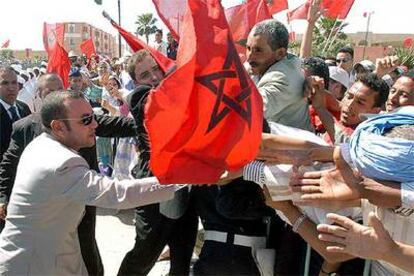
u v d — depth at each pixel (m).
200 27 1.67
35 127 3.58
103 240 5.08
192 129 1.72
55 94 2.53
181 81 1.62
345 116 2.99
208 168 1.81
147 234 3.03
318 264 2.42
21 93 6.61
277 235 2.62
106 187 2.28
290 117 2.69
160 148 1.69
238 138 1.79
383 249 1.46
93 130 2.59
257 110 1.79
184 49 1.69
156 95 1.61
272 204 2.10
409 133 1.55
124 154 5.21
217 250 2.53
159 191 2.29
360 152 1.60
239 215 2.40
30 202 2.36
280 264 2.46
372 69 5.19
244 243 2.52
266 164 2.04
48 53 7.20
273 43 2.59
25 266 2.41
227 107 1.74
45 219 2.38
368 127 1.65
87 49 14.27
